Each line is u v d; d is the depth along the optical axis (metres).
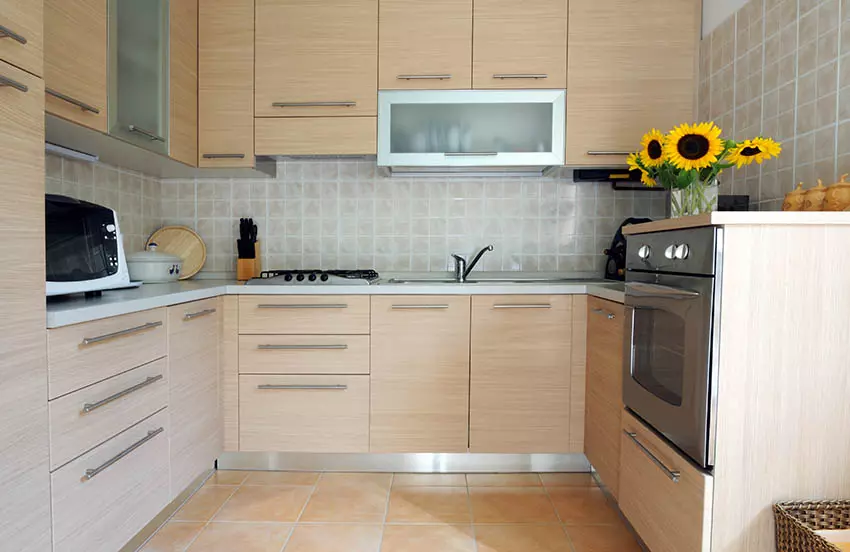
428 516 2.10
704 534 1.29
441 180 2.96
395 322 2.45
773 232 1.27
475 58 2.60
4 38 1.15
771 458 1.29
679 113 2.61
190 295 2.09
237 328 2.46
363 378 2.46
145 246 2.84
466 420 2.47
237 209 2.99
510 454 2.52
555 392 2.46
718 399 1.28
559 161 2.62
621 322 1.96
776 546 1.29
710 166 1.74
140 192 2.79
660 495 1.55
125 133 2.01
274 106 2.64
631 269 1.83
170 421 1.95
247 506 2.17
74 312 1.39
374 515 2.10
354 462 2.54
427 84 2.61
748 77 2.17
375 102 2.62
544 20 2.59
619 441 1.97
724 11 2.38
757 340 1.28
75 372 1.41
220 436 2.45
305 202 2.98
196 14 2.62
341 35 2.61
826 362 1.29
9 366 1.18
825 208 1.51
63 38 1.65
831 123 1.68
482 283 2.67
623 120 2.61
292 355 2.46
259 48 2.63
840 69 1.65
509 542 1.91
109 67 1.90
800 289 1.28
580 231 2.96
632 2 2.59
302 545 1.88
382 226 2.97
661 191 2.94
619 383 1.97
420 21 2.60
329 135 2.63
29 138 1.24
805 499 1.30
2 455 1.16
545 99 2.61
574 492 2.32
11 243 1.18
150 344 1.80
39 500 1.28
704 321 1.29
